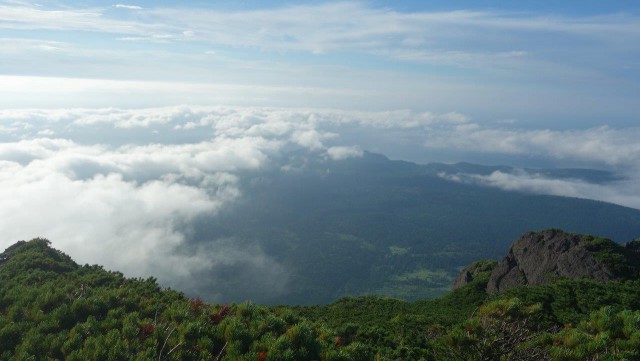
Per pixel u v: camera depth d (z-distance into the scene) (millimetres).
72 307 11641
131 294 13695
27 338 9672
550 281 36219
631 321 9477
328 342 11234
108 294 12922
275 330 11289
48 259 23469
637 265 34562
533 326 11297
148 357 9109
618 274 33219
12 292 12930
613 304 22750
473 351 10062
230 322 10953
